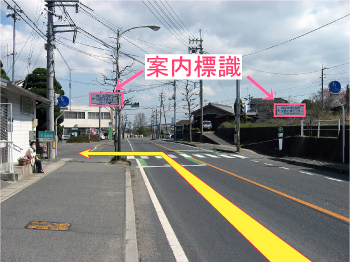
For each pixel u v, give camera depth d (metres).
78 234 4.66
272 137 26.48
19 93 12.27
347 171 11.63
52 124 15.23
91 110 66.38
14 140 12.29
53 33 14.81
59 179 9.29
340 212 6.40
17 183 8.50
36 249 4.04
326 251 4.41
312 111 25.33
